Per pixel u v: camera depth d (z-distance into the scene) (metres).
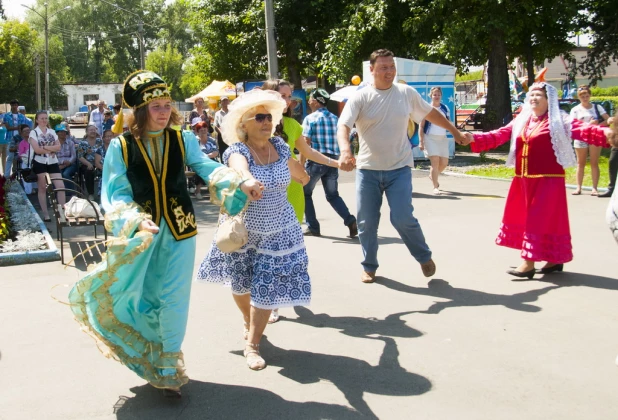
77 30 84.81
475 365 4.46
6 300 6.16
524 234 6.47
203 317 5.56
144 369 3.93
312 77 32.78
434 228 9.04
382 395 4.05
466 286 6.29
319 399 4.01
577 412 3.78
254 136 4.50
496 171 15.32
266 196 4.44
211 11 28.70
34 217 9.88
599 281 6.33
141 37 35.53
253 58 29.47
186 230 3.98
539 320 5.30
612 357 4.55
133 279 3.82
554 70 49.66
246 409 3.90
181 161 4.02
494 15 20.67
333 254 7.75
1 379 4.38
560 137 6.18
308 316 5.55
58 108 68.62
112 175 3.88
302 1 26.36
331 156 8.53
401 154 6.29
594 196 11.38
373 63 6.14
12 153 15.36
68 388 4.23
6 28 60.47
